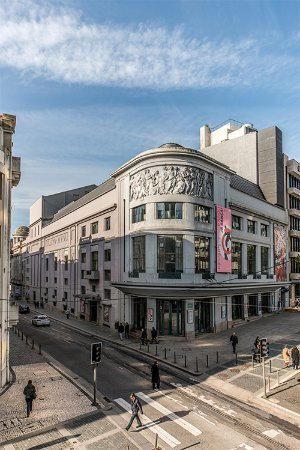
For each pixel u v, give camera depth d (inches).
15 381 781.3
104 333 1403.8
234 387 742.5
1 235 750.5
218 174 1400.1
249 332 1320.1
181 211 1243.8
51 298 2431.1
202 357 981.2
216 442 515.5
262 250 1763.0
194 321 1259.8
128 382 780.0
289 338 1195.9
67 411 619.5
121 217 1440.7
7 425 568.1
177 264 1226.6
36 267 2883.9
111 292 1514.5
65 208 2472.9
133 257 1350.9
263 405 647.1
